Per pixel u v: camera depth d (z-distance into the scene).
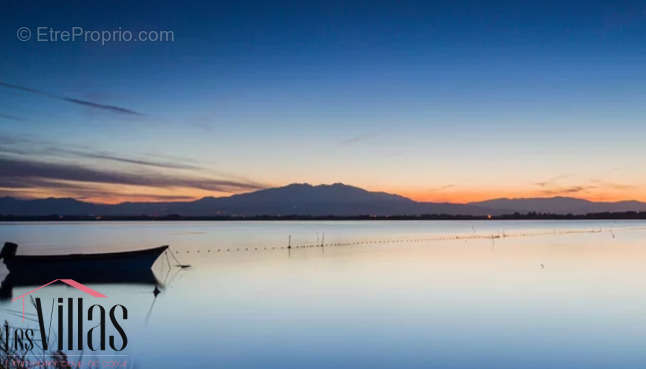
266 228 170.25
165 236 99.06
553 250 55.12
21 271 29.52
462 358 14.28
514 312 20.08
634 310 20.39
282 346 15.44
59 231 130.12
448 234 108.69
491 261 42.03
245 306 21.69
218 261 42.59
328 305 21.75
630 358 14.23
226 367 13.58
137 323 18.52
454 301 22.56
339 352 14.86
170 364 13.70
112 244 71.12
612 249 56.03
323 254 50.53
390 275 32.41
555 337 16.33
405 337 16.38
